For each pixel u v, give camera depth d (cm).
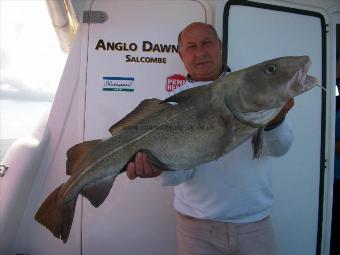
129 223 146
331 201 160
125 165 93
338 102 193
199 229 113
